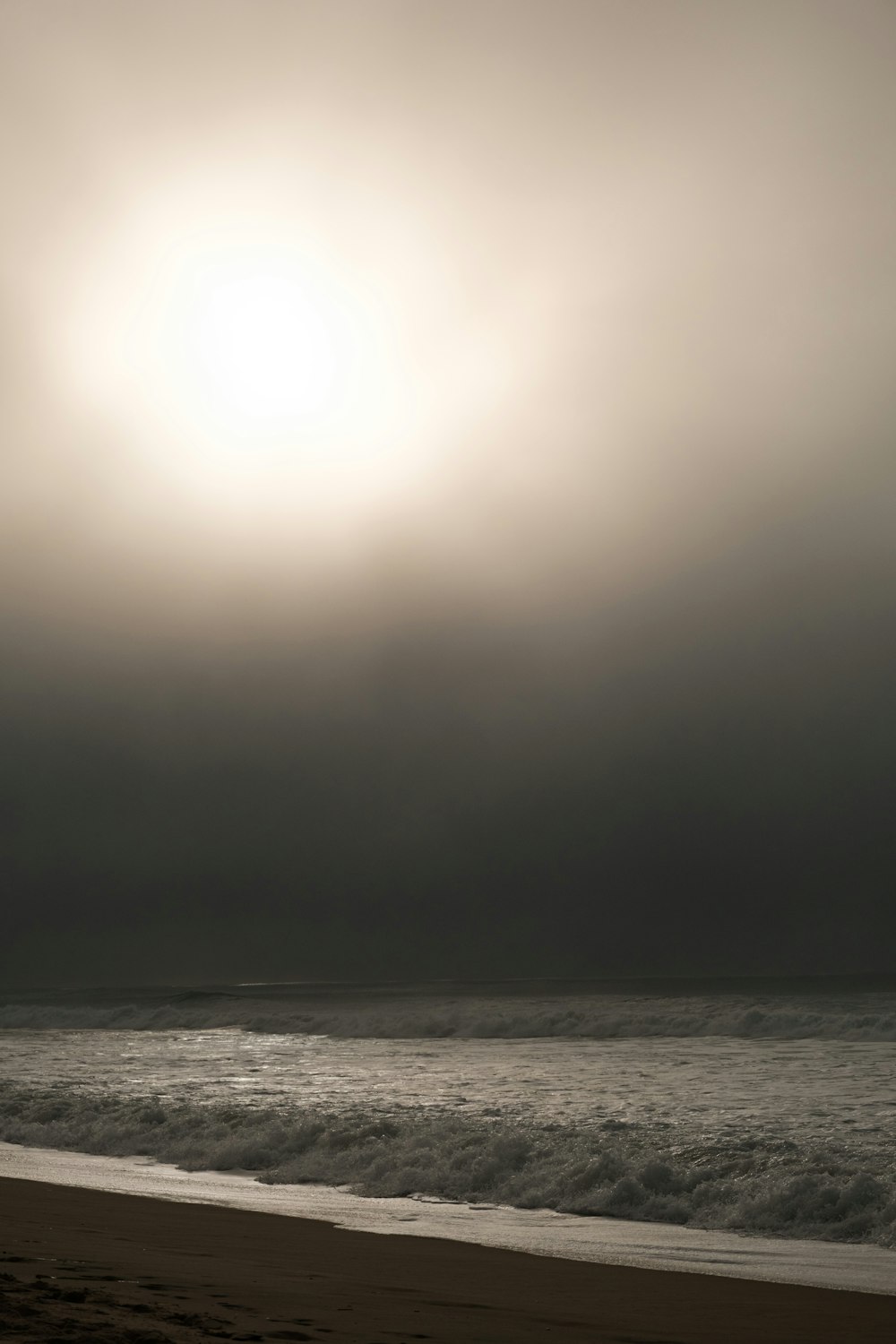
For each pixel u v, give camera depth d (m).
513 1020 39.56
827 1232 10.80
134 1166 15.55
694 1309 7.60
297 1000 63.06
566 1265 9.28
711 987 65.88
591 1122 16.53
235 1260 8.83
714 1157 13.42
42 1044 40.09
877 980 67.69
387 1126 16.09
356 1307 6.95
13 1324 5.26
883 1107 17.55
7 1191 13.21
